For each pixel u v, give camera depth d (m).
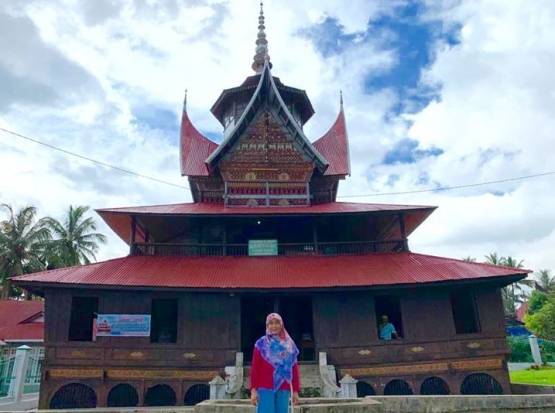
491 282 22.16
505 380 21.36
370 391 21.25
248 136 29.83
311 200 30.06
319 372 20.72
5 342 36.09
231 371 20.52
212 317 22.03
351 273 22.97
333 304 22.53
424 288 22.62
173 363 21.14
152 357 21.16
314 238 26.12
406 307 22.53
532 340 44.66
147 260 24.22
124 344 21.17
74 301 26.62
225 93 34.94
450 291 22.81
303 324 28.16
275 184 29.30
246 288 21.33
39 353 37.34
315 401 11.30
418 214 26.88
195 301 22.25
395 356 21.66
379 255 25.42
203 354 21.41
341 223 28.39
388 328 22.98
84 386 20.80
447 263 23.70
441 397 12.54
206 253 26.25
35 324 40.50
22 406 21.20
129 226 27.78
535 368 40.12
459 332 26.69
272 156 29.66
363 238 30.11
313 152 29.22
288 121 29.78
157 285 21.12
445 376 21.36
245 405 9.74
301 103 36.25
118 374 20.78
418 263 23.89
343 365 21.45
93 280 21.09
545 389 19.77
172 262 24.22
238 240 28.33
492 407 12.62
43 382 20.36
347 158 32.53
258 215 25.03
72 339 25.97
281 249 27.31
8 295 54.31
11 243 52.44
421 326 22.17
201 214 24.81
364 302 22.64
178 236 29.31
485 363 21.59
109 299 21.78
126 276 21.92
